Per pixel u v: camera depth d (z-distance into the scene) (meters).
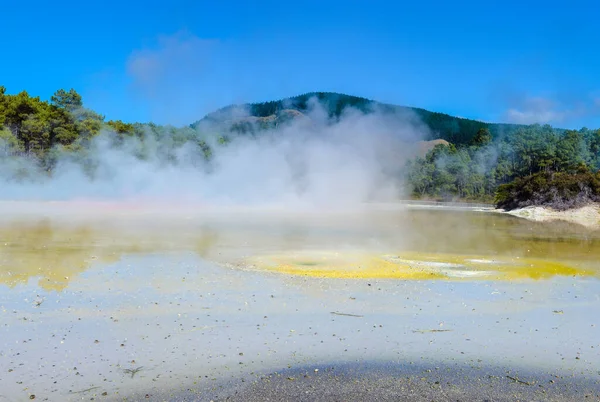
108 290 13.21
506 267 17.73
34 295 12.59
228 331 10.34
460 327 10.91
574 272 17.09
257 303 12.31
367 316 11.52
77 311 11.38
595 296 13.71
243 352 9.28
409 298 13.08
